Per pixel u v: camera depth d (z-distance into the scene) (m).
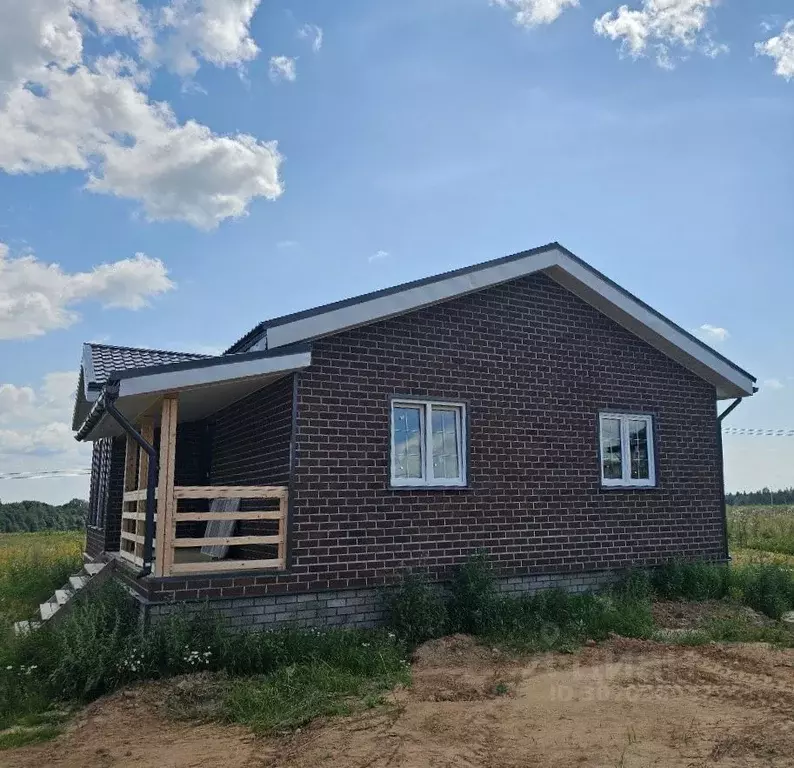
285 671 7.21
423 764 5.02
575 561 10.89
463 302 10.38
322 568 8.73
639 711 6.08
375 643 8.14
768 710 6.05
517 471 10.52
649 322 11.79
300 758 5.23
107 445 13.85
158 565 7.98
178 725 6.16
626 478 11.74
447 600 9.41
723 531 12.69
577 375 11.38
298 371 8.93
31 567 15.81
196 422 13.21
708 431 12.81
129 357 12.34
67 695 7.08
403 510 9.41
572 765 4.93
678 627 9.65
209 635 7.66
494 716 6.03
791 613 11.02
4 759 5.58
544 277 11.27
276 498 9.17
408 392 9.70
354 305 9.13
